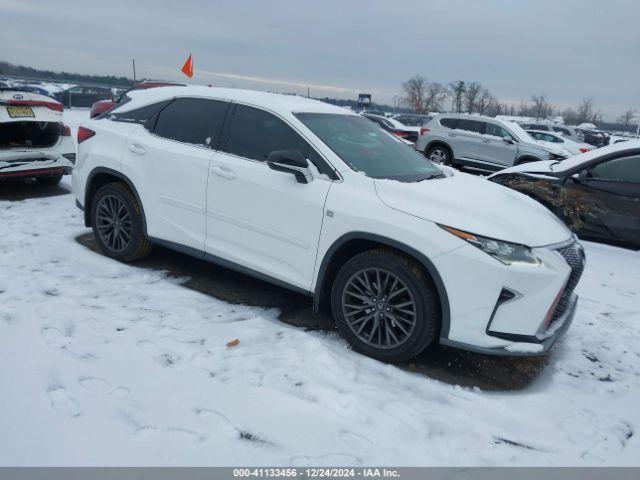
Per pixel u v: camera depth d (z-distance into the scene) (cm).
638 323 445
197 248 428
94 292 405
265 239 387
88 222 508
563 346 399
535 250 321
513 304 312
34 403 259
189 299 412
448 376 343
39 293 392
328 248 356
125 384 283
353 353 354
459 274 313
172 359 315
